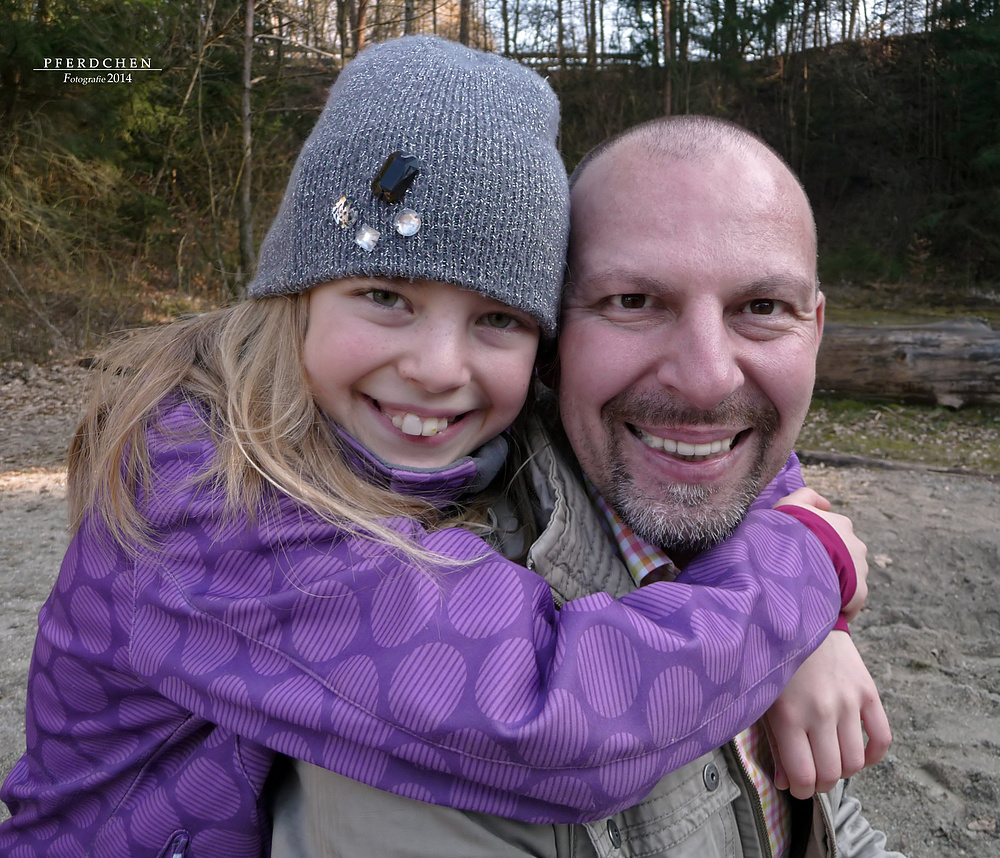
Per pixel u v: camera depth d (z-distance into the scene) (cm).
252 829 103
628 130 124
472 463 121
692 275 109
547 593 105
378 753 91
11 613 400
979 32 1594
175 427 118
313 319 121
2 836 125
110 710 111
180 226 1369
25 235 1177
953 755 311
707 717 96
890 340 881
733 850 108
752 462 120
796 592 113
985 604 437
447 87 116
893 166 1762
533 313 116
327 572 100
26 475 650
